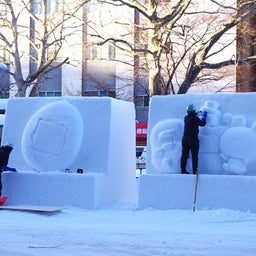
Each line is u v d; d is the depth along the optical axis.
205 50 21.62
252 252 8.12
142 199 12.73
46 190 13.32
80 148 14.00
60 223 11.06
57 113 14.14
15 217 11.80
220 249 8.33
